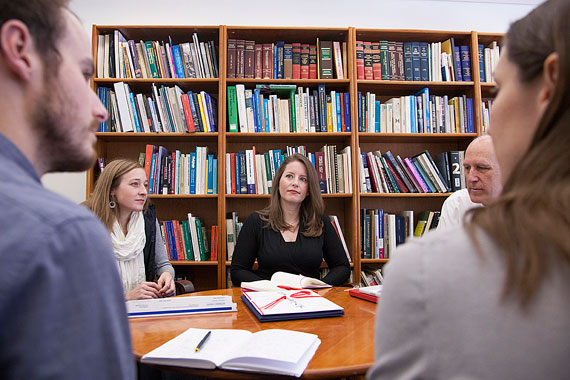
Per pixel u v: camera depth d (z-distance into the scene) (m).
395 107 2.65
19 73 0.39
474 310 0.29
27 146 0.41
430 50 2.69
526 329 0.27
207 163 2.57
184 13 2.88
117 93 2.50
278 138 2.72
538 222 0.28
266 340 0.84
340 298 1.41
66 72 0.43
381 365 0.35
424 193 2.59
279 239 2.08
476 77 2.63
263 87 2.58
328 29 2.59
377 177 2.64
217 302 1.21
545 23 0.34
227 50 2.57
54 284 0.32
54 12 0.42
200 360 0.76
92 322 0.35
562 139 0.30
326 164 2.59
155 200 2.81
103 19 2.85
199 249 2.52
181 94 2.54
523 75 0.36
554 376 0.26
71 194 2.78
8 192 0.34
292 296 1.31
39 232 0.32
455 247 0.32
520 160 0.33
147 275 2.06
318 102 2.60
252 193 2.54
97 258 0.37
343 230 2.87
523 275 0.27
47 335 0.31
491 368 0.28
